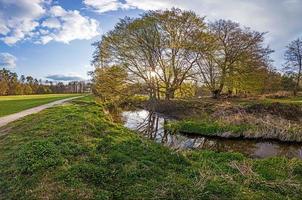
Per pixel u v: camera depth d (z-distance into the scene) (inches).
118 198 341.1
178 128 984.3
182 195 340.5
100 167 410.3
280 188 387.2
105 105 1914.4
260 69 1985.7
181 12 1700.3
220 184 374.3
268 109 1210.6
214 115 1172.5
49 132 634.2
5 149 526.9
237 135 890.1
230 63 1962.4
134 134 729.0
